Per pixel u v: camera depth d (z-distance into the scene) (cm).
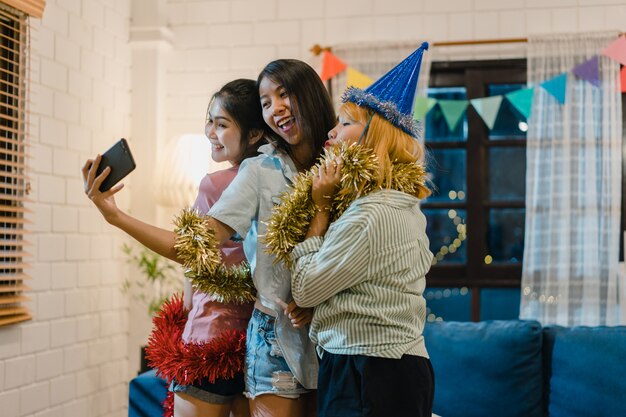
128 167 191
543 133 429
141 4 456
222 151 238
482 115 433
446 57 451
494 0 447
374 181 189
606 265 419
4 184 330
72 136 389
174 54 473
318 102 218
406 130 201
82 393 395
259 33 468
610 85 425
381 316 183
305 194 194
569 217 422
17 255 334
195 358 209
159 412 329
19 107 339
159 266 441
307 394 213
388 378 182
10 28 333
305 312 199
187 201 411
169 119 471
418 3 454
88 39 406
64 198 381
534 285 424
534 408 332
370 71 448
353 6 459
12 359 340
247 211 204
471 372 336
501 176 482
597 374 320
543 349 340
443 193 508
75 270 390
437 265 456
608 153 423
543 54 432
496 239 482
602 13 439
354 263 181
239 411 227
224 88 236
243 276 214
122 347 438
